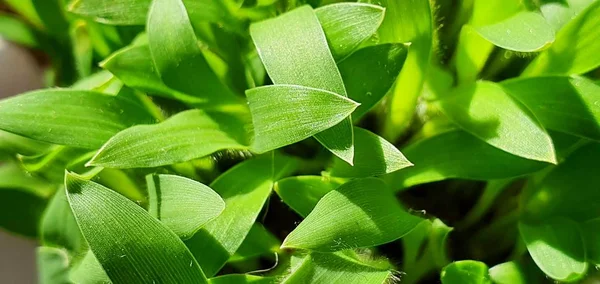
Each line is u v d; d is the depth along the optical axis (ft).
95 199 0.36
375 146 0.41
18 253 0.57
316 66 0.38
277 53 0.39
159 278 0.37
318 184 0.43
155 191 0.40
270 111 0.38
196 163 0.47
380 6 0.41
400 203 0.45
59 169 0.47
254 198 0.42
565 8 0.45
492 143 0.41
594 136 0.41
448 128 0.46
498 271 0.43
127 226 0.36
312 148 0.48
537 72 0.46
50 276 0.46
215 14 0.46
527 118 0.41
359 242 0.39
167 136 0.41
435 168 0.44
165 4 0.41
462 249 0.48
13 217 0.53
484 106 0.43
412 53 0.43
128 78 0.44
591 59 0.43
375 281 0.39
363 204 0.40
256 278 0.42
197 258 0.39
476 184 0.49
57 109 0.44
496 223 0.48
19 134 0.43
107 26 0.52
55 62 0.58
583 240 0.42
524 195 0.46
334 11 0.41
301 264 0.39
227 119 0.45
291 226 0.49
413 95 0.46
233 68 0.49
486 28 0.44
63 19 0.57
